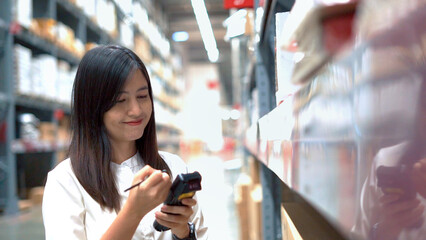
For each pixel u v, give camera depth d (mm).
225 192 6160
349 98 225
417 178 205
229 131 26922
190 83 22266
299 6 490
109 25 6898
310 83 361
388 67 200
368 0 209
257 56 1797
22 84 3969
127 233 745
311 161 353
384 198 212
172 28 15570
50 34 4570
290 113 523
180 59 18672
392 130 201
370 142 201
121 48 926
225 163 12648
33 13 4699
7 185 3941
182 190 763
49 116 5023
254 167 2660
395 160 205
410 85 200
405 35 198
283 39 783
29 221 3697
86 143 943
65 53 5125
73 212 922
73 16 5668
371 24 201
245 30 2570
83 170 937
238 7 2611
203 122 22422
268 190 1730
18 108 4965
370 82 198
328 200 280
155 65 10969
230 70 22562
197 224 1129
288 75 827
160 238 1011
